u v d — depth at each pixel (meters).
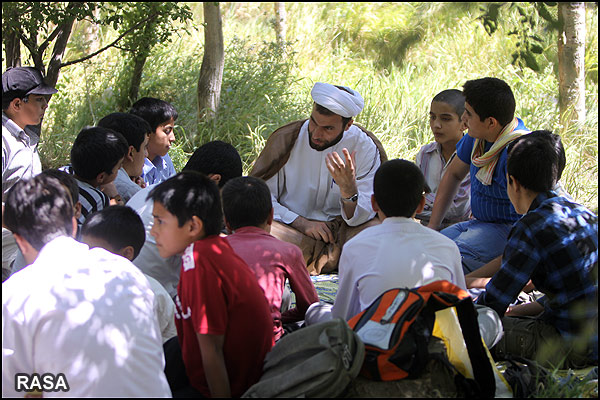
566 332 3.12
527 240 3.11
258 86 7.48
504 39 8.89
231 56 8.08
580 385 2.86
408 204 3.04
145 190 3.64
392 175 3.02
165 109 4.69
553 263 3.09
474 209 4.34
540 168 3.20
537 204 3.24
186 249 2.62
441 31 9.77
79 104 7.26
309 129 4.49
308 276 3.34
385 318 2.66
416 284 2.92
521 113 7.32
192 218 2.64
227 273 2.57
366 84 8.02
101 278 2.53
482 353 2.70
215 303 2.53
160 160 4.90
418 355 2.61
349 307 3.07
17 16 5.37
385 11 10.35
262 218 3.29
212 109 7.05
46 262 2.58
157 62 7.91
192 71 7.86
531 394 2.82
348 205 4.37
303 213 4.76
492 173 4.07
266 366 2.67
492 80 4.01
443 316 2.80
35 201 2.61
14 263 3.35
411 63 9.22
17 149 4.13
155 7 6.17
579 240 3.07
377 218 4.52
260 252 3.15
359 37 9.94
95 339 2.39
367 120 7.19
